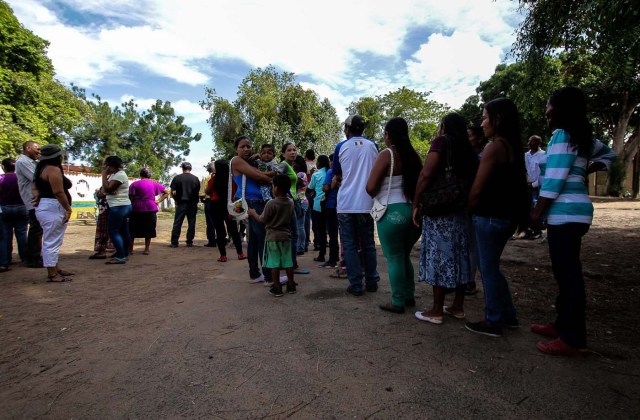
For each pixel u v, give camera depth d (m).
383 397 2.19
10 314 3.79
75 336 3.19
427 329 3.21
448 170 3.16
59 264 6.57
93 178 18.06
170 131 42.12
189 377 2.46
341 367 2.56
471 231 3.36
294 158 6.59
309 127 28.02
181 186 8.71
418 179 3.30
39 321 3.57
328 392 2.25
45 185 5.12
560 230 2.65
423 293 4.37
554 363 2.56
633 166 23.83
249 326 3.34
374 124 41.72
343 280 5.02
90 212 17.53
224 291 4.57
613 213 12.74
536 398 2.15
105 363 2.68
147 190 7.58
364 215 4.27
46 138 18.50
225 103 27.69
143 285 4.96
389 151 3.52
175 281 5.18
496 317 3.01
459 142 3.22
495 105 2.92
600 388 2.24
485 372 2.46
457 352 2.76
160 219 17.44
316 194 6.35
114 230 6.52
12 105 17.47
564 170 2.59
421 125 42.12
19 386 2.39
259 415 2.04
